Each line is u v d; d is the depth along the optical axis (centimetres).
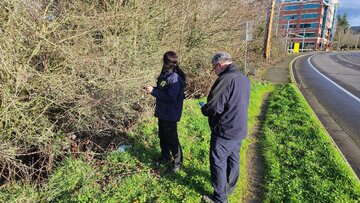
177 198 333
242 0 1115
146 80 508
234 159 333
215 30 921
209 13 904
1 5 323
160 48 683
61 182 359
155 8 610
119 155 427
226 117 293
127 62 488
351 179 374
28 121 339
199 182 366
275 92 1030
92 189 346
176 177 377
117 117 497
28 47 349
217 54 297
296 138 527
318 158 437
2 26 321
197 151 452
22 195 336
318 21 8619
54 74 358
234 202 340
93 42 457
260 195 360
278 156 456
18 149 350
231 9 984
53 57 379
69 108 395
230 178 342
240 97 289
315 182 369
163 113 366
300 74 1717
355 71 1912
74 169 380
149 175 378
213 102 288
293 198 337
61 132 409
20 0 324
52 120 407
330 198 335
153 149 456
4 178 367
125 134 492
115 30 523
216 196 321
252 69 1445
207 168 402
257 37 1998
